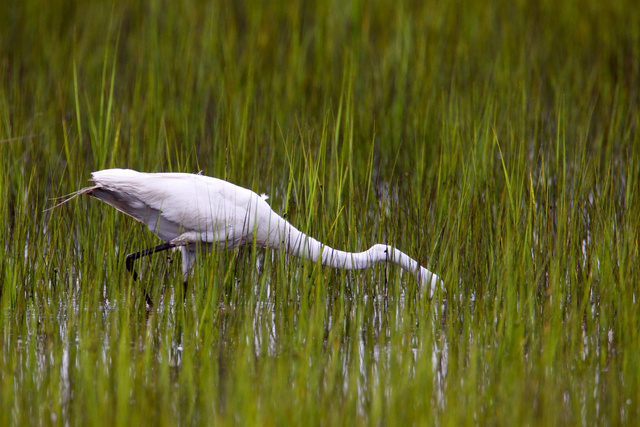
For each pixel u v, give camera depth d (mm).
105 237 10398
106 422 6336
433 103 14773
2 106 13258
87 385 6848
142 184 9672
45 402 6812
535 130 14477
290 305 9109
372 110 15023
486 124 12766
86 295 9359
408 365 7359
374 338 9000
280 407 6441
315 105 15305
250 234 10250
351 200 10578
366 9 19188
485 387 7461
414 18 19469
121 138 12766
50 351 7895
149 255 10766
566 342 8367
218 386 7379
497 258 9984
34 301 9555
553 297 9086
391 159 14328
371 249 10086
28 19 20594
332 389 6969
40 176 12305
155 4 19578
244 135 12203
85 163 12453
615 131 14617
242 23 20484
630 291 8961
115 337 8125
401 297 10156
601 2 21406
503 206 10883
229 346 8438
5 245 10008
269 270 10359
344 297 9859
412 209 11461
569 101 15859
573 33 20000
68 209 11195
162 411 6512
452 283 9375
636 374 7441
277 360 7848
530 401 6934
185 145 13391
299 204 10648
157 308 9086
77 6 20859
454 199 11266
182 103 14797
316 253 10133
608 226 10211
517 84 15930
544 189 11070
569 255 10148
